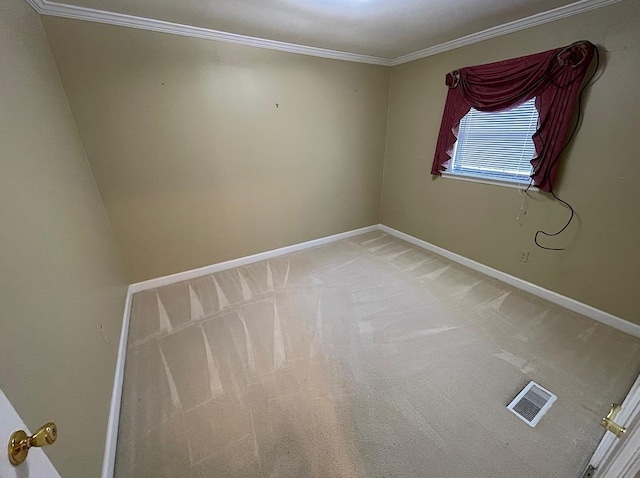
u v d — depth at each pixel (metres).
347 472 1.26
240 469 1.27
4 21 1.24
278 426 1.46
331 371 1.79
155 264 2.75
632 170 1.90
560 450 1.34
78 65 2.03
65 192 1.53
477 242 2.99
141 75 2.25
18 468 0.50
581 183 2.15
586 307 2.27
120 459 1.32
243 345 2.01
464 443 1.38
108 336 1.70
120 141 2.30
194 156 2.65
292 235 3.50
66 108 1.97
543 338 2.05
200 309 2.42
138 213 2.54
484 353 1.92
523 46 2.27
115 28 2.07
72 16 1.92
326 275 2.97
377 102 3.57
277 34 2.48
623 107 1.87
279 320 2.27
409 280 2.86
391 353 1.94
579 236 2.22
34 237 1.06
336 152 3.48
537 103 2.23
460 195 3.06
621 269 2.05
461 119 2.85
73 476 0.96
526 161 2.49
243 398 1.61
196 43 2.38
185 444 1.38
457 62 2.78
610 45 1.86
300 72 2.94
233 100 2.67
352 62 3.22
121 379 1.71
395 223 3.99
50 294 1.08
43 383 0.89
